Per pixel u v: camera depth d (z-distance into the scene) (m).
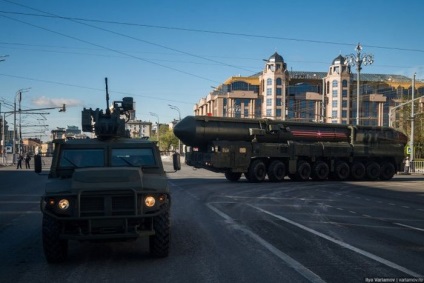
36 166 8.23
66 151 8.22
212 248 8.31
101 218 6.71
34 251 8.12
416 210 15.37
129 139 8.77
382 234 10.07
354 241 9.12
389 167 34.53
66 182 7.24
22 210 14.20
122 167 7.67
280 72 114.12
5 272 6.64
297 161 30.56
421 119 62.56
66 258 7.28
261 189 23.09
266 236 9.61
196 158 29.47
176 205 15.65
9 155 70.12
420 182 32.16
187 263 7.16
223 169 28.31
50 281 6.16
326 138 32.19
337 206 15.94
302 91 122.88
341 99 117.19
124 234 6.76
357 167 33.06
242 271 6.67
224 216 12.83
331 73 119.00
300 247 8.45
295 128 31.05
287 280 6.20
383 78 134.88
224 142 27.92
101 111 9.10
